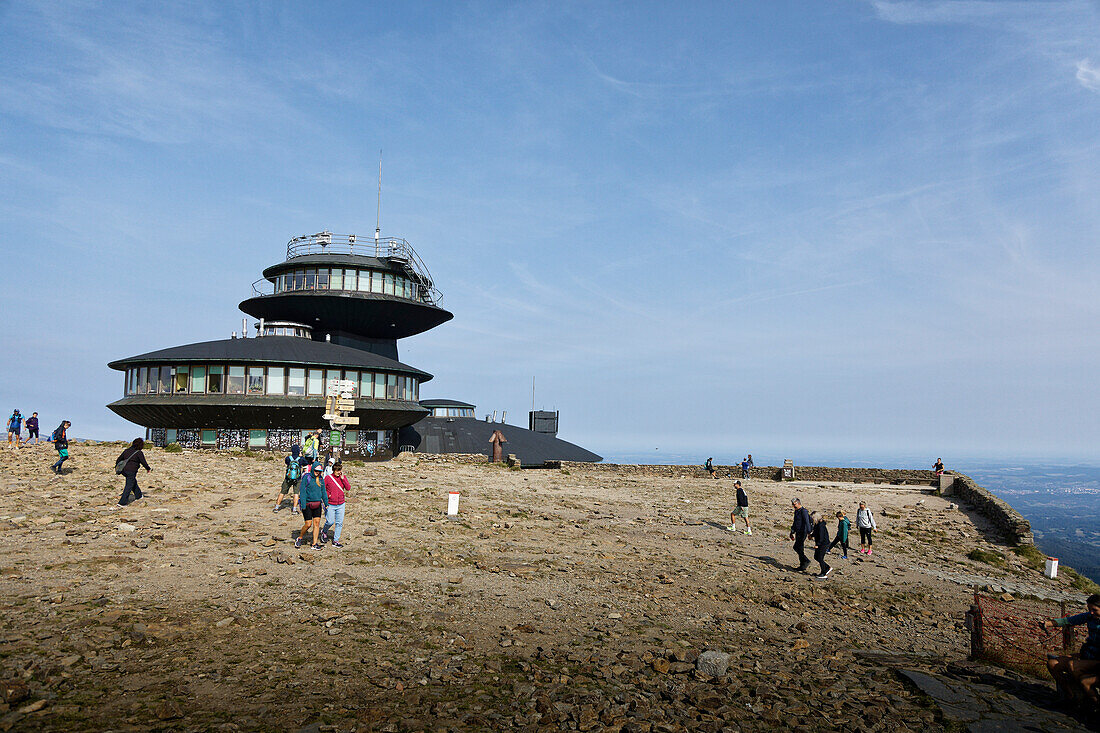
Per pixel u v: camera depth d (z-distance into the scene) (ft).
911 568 82.38
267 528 67.26
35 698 26.43
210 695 28.27
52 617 36.29
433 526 75.56
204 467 107.76
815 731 29.04
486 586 52.08
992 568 87.97
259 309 211.20
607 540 79.36
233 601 42.14
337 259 211.20
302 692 29.32
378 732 25.98
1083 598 77.25
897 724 29.96
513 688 31.81
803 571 72.59
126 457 73.77
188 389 151.33
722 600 55.83
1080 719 31.42
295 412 151.74
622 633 43.04
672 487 138.92
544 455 247.09
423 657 35.19
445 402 273.13
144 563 49.70
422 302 221.46
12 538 54.54
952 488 141.79
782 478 158.51
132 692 27.89
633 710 30.04
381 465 135.64
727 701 31.83
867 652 44.45
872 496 135.64
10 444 117.50
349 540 64.54
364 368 163.02
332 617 40.40
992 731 29.43
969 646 49.62
